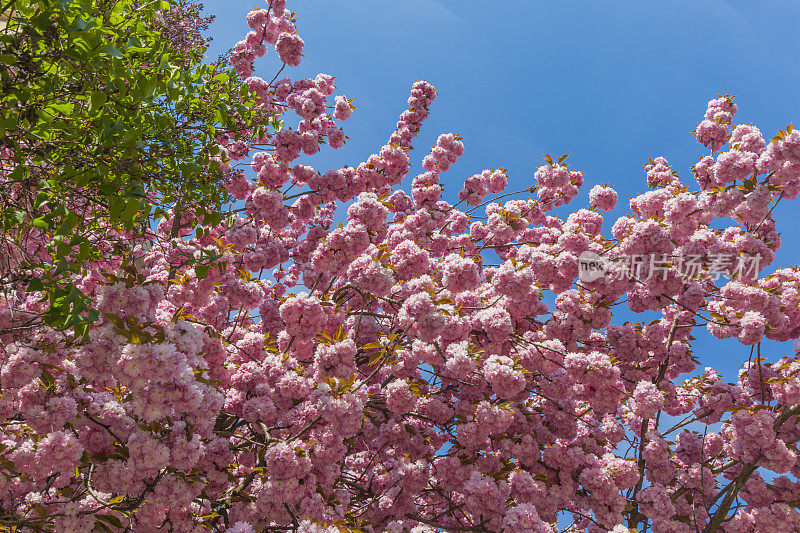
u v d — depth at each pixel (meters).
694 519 6.28
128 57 3.59
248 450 5.39
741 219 6.47
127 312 3.47
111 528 3.73
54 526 3.51
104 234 4.35
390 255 5.83
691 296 6.07
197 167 4.03
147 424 3.61
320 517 4.35
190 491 3.80
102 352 3.41
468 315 5.39
